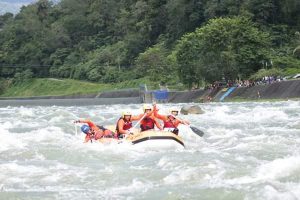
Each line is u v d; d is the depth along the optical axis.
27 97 188.00
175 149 26.61
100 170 20.02
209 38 119.88
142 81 172.38
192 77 128.38
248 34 121.88
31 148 27.22
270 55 125.31
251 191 14.62
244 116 50.41
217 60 119.69
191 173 18.11
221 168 18.78
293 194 14.03
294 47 142.50
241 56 119.81
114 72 198.25
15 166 21.09
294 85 93.12
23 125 45.84
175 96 134.62
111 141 29.05
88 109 92.25
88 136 30.97
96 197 15.16
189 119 48.50
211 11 172.12
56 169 20.47
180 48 128.88
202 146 28.30
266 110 58.50
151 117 30.77
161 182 17.22
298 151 23.53
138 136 27.84
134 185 16.91
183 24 187.50
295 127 36.88
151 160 22.42
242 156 22.33
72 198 15.06
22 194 15.69
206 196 14.56
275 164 18.45
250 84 109.44
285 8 159.75
